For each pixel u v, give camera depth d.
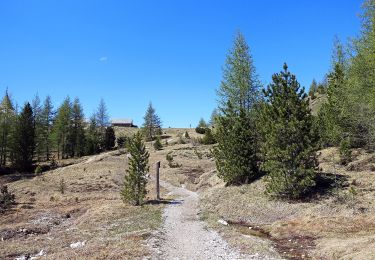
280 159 28.28
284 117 28.73
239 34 40.31
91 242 19.61
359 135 35.97
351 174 30.08
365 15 27.09
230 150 35.16
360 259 14.48
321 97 70.75
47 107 96.06
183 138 110.69
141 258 15.27
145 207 31.78
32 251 19.72
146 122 122.56
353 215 22.78
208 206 31.84
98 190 52.03
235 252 16.78
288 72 29.92
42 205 40.94
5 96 97.38
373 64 25.66
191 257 15.96
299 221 23.45
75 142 96.00
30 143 76.12
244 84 39.81
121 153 91.81
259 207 28.11
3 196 41.03
